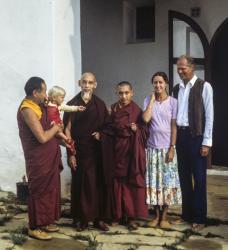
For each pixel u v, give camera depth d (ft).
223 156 25.40
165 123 15.60
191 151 15.71
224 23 24.02
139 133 15.43
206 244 14.37
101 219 15.58
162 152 15.58
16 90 19.53
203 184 15.80
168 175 15.57
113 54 26.81
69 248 13.88
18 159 19.77
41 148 14.10
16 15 19.19
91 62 27.35
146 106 15.85
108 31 26.81
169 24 24.90
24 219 16.66
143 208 15.57
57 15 18.92
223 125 25.23
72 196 15.43
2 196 19.38
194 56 24.88
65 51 19.57
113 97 26.96
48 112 14.43
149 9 26.71
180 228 15.87
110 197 15.43
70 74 19.93
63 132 15.25
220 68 24.93
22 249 13.73
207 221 16.47
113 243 14.29
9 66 19.49
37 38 18.95
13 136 19.76
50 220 14.43
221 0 23.98
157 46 25.77
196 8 24.43
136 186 15.47
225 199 19.51
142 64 26.20
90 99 15.23
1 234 15.05
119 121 15.38
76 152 15.17
